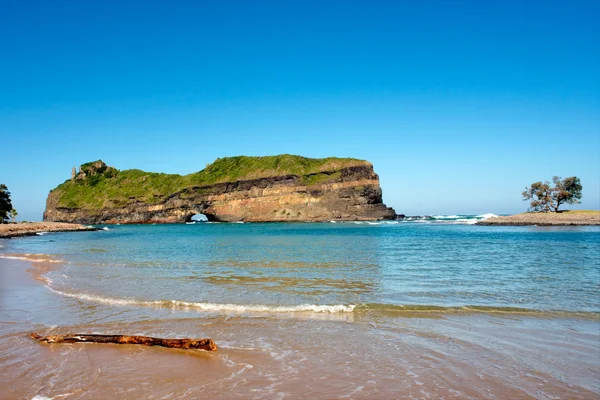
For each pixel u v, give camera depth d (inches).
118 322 382.0
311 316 399.5
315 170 4810.5
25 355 297.6
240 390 234.5
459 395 226.1
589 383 242.2
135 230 3287.4
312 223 4124.0
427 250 1125.1
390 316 397.1
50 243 1748.3
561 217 2874.0
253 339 329.1
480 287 546.3
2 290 554.6
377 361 277.9
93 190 6033.5
